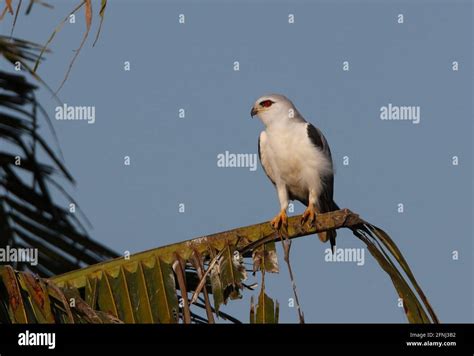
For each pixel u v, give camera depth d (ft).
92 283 32.17
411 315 35.42
